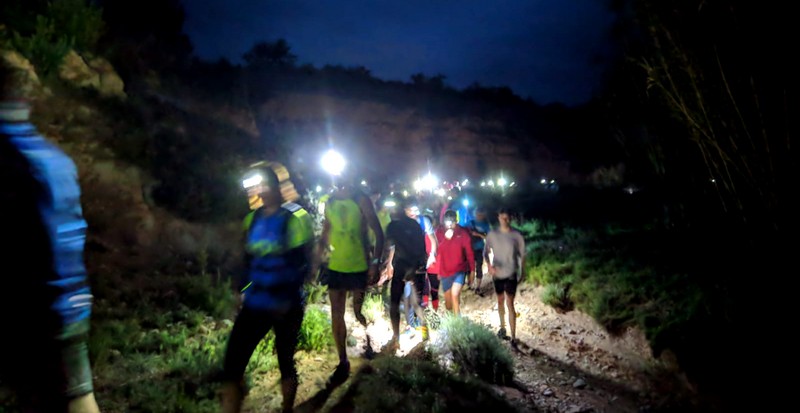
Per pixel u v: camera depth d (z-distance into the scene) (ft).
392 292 22.95
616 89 32.01
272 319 13.48
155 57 60.70
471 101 156.87
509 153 137.28
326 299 27.25
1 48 32.45
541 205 82.64
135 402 14.40
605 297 27.50
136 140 35.50
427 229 27.71
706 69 22.48
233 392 13.26
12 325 8.66
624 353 23.82
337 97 129.59
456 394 17.60
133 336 18.52
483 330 22.06
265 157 49.42
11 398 11.94
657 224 44.27
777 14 20.76
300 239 13.79
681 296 26.04
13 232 8.51
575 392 20.36
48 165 8.88
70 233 9.12
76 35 42.01
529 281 36.06
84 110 34.53
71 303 9.03
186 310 22.06
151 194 32.50
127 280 23.56
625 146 34.68
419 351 22.24
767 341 20.11
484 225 38.17
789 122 21.22
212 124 50.29
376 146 125.70
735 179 24.11
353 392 16.72
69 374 9.06
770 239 22.74
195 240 30.60
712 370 19.98
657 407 19.47
